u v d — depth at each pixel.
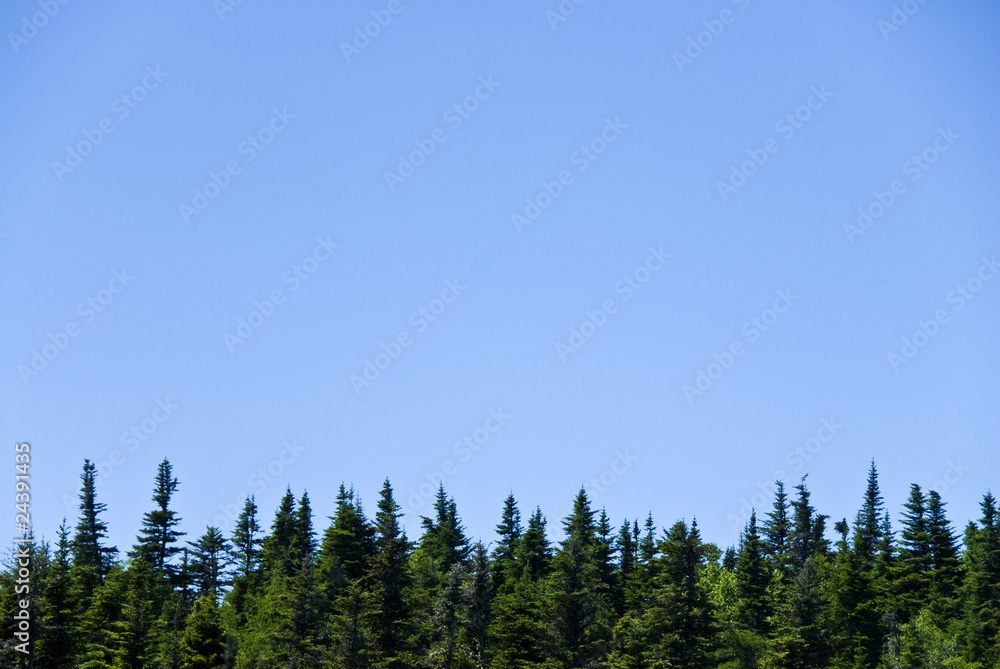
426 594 98.38
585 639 90.50
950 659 95.00
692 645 85.12
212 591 117.06
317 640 87.94
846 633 96.31
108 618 89.88
